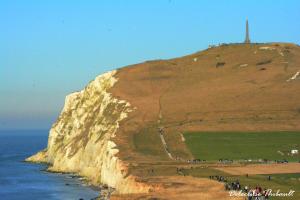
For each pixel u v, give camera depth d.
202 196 139.62
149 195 150.12
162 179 170.00
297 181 152.75
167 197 143.50
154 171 186.00
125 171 193.75
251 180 156.12
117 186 196.25
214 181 157.62
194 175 173.38
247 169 181.50
